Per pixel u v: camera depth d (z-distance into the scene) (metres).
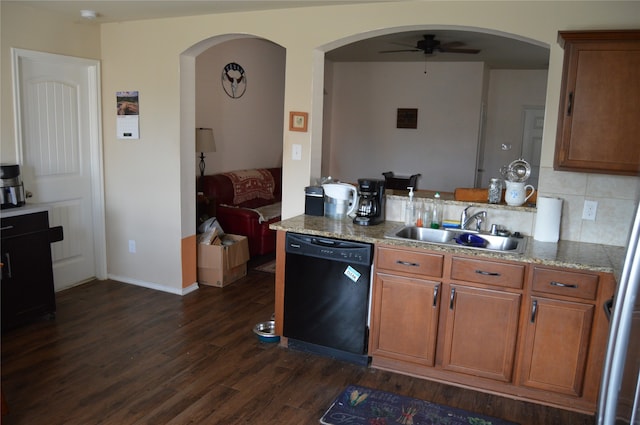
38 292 3.66
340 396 2.84
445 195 3.70
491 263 2.79
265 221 5.50
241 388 2.90
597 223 3.08
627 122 2.75
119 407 2.66
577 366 2.71
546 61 7.02
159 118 4.21
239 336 3.59
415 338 3.03
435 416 2.68
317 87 3.71
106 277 4.69
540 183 3.17
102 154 4.49
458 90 7.50
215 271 4.57
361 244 3.04
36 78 3.93
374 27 3.38
